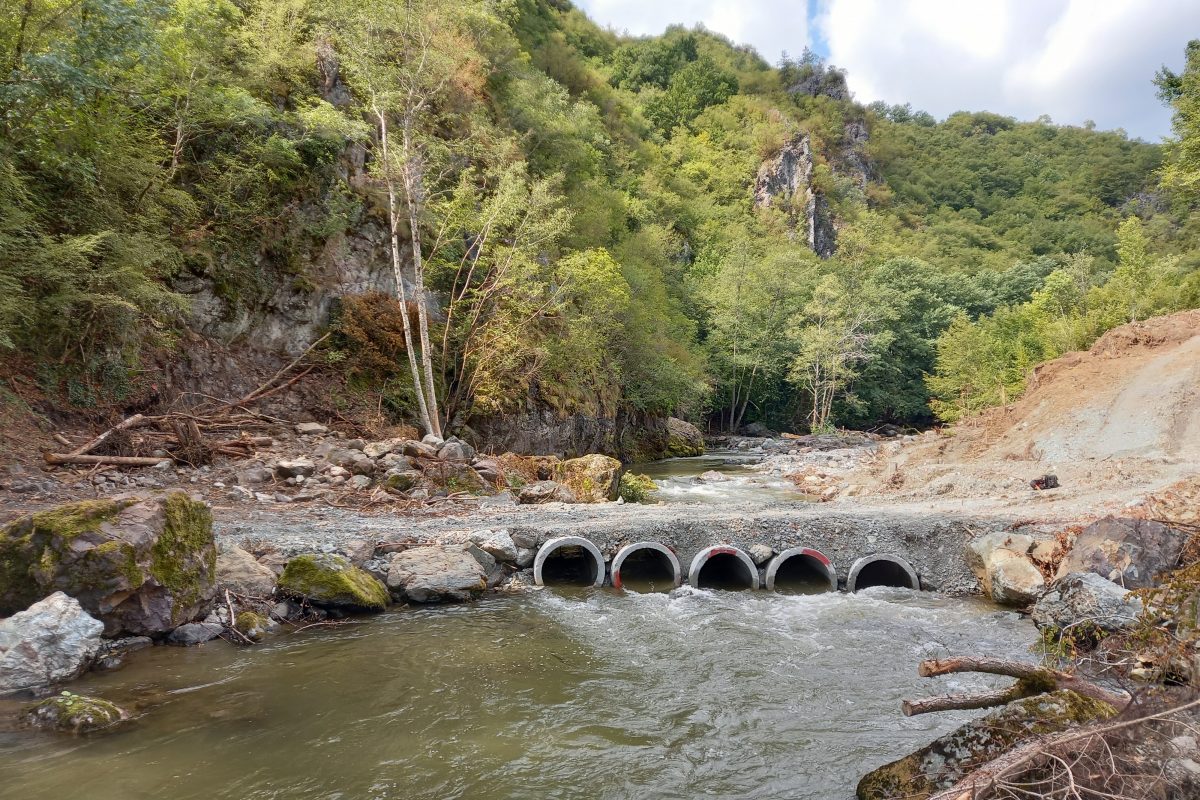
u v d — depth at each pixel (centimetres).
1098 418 2094
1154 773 360
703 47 14375
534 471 1895
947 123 18138
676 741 592
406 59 2059
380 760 537
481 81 2986
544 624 916
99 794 466
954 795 351
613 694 689
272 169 1983
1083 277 4675
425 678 709
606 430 3209
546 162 3509
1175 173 3088
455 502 1470
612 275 2894
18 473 1159
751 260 6200
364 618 912
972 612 1017
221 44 1902
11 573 688
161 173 1616
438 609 970
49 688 631
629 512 1415
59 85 1183
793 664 789
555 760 551
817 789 517
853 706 673
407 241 2347
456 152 2388
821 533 1256
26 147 1241
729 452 4181
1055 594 782
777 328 5825
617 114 8075
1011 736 442
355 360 2061
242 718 598
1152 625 479
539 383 2631
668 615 983
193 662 726
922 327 6519
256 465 1463
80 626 664
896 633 911
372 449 1614
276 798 475
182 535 801
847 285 6134
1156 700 394
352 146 2220
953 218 13200
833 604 1060
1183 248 8244
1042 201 13625
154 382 1620
